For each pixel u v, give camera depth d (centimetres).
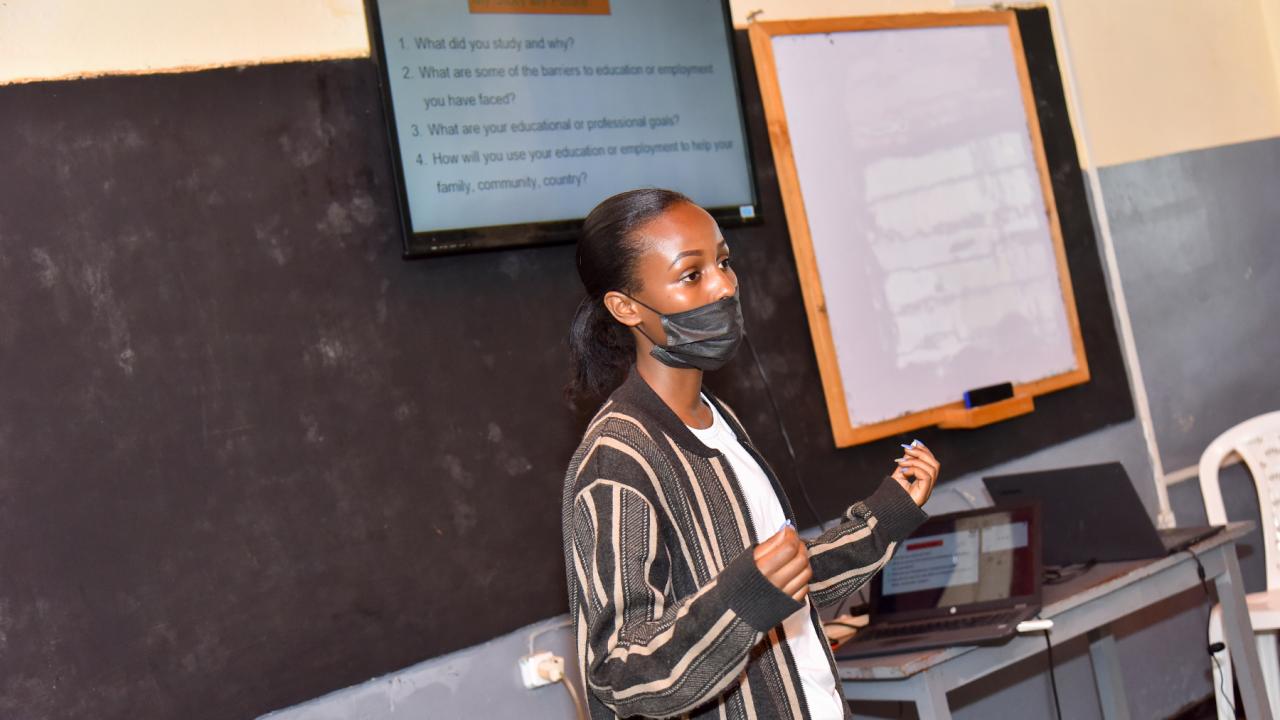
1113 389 357
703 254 132
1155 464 362
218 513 207
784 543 109
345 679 217
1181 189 384
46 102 200
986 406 310
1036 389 331
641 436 127
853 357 295
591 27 259
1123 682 320
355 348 226
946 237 319
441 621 229
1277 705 292
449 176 236
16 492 190
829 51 303
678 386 137
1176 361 375
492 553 237
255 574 210
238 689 206
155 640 199
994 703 312
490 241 239
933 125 321
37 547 191
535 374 248
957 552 237
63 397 196
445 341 237
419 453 230
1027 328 333
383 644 222
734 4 292
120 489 199
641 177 262
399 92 232
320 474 219
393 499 226
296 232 222
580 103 255
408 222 229
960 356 317
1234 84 404
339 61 231
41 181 198
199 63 215
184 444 206
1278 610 275
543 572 243
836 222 298
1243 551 383
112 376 201
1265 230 401
